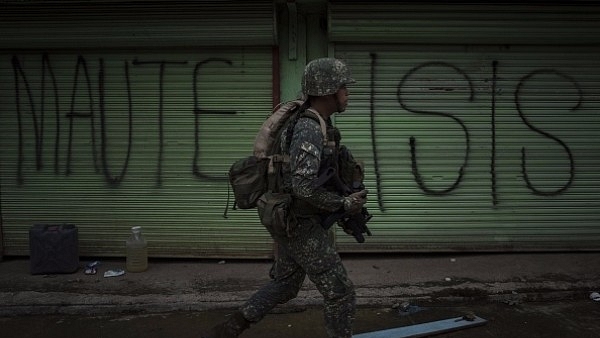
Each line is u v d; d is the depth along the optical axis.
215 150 4.84
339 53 4.75
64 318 3.85
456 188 4.92
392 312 3.89
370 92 4.80
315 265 2.68
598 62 4.84
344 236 4.93
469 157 4.89
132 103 4.83
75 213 4.93
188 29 4.55
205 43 4.63
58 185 4.92
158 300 3.97
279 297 2.96
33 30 4.60
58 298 3.99
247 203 2.79
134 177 4.89
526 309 3.92
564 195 4.94
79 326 3.70
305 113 2.67
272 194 2.71
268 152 2.78
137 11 4.52
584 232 4.98
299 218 2.70
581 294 4.11
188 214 4.91
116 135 4.87
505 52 4.80
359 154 4.86
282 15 4.70
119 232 4.94
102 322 3.77
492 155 4.90
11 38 4.63
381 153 4.87
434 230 4.93
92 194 4.93
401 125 4.85
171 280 4.42
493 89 4.84
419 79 4.81
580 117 4.89
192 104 4.81
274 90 4.73
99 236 4.95
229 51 4.75
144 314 3.90
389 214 4.92
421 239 4.94
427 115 4.84
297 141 2.54
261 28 4.52
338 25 4.54
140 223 4.92
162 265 4.85
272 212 2.61
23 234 4.97
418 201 4.92
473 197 4.92
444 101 4.84
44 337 3.53
